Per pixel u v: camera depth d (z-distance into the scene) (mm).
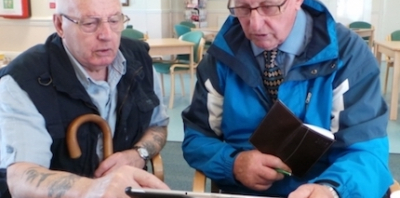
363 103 1354
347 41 1436
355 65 1391
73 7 1259
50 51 1348
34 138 1240
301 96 1407
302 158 1300
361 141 1325
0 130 1261
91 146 1369
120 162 1381
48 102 1291
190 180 2990
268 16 1309
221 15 8336
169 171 3139
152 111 1540
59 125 1304
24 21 3238
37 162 1226
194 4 8133
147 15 7688
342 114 1364
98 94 1393
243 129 1478
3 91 1266
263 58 1443
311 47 1405
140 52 1548
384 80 5465
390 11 7934
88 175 1383
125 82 1455
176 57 5445
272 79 1437
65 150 1333
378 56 4820
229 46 1488
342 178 1231
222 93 1523
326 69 1380
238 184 1417
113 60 1381
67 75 1326
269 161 1310
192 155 1511
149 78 1548
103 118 1398
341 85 1380
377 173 1283
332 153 1386
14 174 1184
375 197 1259
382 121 1355
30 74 1288
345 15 8117
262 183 1332
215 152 1453
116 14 1293
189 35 5164
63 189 1102
